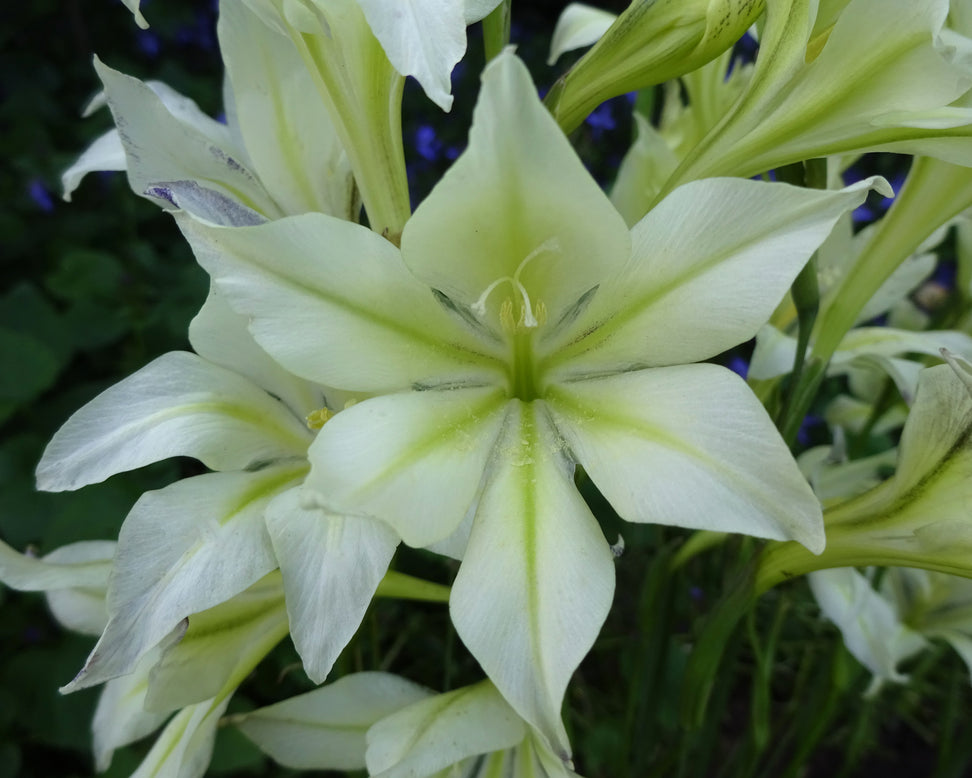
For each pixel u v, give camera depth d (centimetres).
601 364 10
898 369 17
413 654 25
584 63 12
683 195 9
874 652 15
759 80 11
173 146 13
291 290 9
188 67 44
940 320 21
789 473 9
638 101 17
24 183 37
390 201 12
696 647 14
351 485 9
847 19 10
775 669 27
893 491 11
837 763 29
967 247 19
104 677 10
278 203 13
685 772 22
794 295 13
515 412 11
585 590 9
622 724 22
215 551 10
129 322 30
